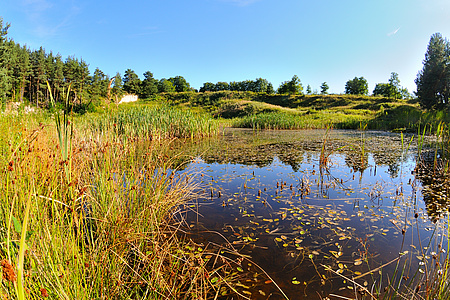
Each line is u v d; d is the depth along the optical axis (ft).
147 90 200.75
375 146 29.09
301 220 10.11
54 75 125.18
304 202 12.09
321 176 16.63
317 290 6.15
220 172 17.83
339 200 12.30
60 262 4.54
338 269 6.97
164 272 6.45
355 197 12.68
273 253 7.80
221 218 10.35
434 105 79.25
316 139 38.11
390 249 7.91
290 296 5.97
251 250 7.98
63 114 5.22
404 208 11.14
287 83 202.69
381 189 13.74
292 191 13.70
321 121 76.74
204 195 13.19
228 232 9.16
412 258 7.37
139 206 8.92
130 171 9.68
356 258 7.45
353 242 8.38
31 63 120.37
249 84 272.72
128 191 9.09
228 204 11.88
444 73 75.15
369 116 87.35
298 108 146.00
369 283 6.35
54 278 4.46
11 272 2.86
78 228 4.84
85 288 4.62
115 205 8.23
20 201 5.84
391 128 54.90
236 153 25.50
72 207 4.89
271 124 69.36
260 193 13.24
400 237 8.64
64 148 5.30
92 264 5.01
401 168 18.28
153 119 34.30
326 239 8.58
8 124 14.78
